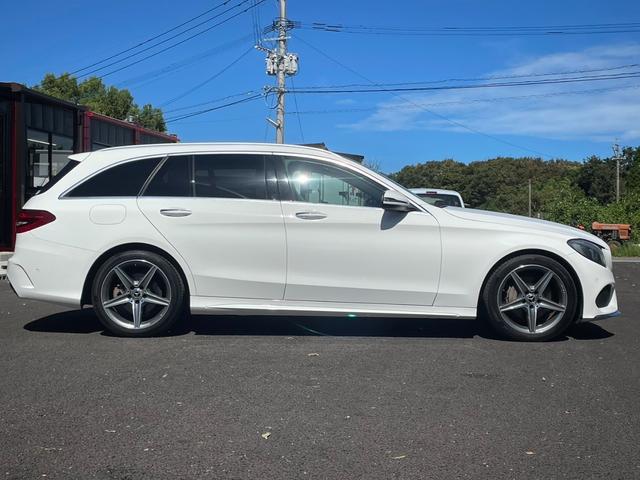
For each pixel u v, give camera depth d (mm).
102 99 44531
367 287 5766
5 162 11445
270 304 5824
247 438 3684
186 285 5871
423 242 5746
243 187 5875
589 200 29094
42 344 5688
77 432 3756
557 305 5785
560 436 3740
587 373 4926
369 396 4379
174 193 5895
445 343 5812
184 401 4258
